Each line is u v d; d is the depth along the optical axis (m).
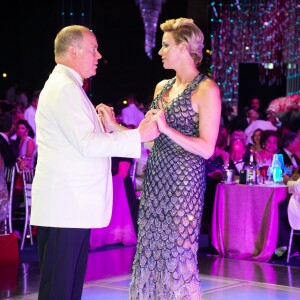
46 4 18.27
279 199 6.28
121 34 20.42
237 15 16.78
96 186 3.16
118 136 3.08
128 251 6.65
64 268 3.17
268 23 16.64
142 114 12.91
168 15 20.06
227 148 7.74
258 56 16.81
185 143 3.18
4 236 5.84
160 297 3.30
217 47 16.88
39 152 3.18
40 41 18.39
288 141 7.57
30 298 4.56
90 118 3.10
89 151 3.03
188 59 3.33
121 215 7.07
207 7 15.92
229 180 6.61
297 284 5.16
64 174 3.11
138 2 17.20
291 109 11.98
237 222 6.38
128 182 7.17
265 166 6.92
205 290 4.85
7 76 18.34
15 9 18.30
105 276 5.33
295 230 6.48
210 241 6.64
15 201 7.20
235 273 5.59
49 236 3.19
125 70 20.56
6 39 18.28
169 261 3.28
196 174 3.29
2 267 5.70
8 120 6.99
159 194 3.30
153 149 3.38
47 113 3.11
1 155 6.24
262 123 10.84
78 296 3.29
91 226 3.14
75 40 3.18
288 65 16.67
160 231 3.30
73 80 3.13
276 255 6.38
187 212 3.28
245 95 18.61
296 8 16.34
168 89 3.44
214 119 3.23
